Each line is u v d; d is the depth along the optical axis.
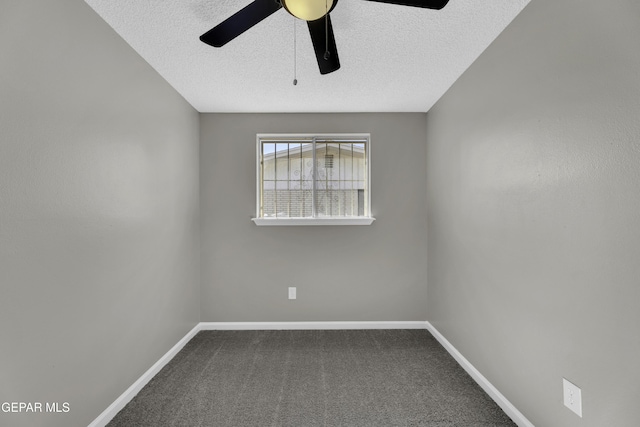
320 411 2.06
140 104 2.32
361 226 3.55
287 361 2.77
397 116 3.56
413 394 2.26
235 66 2.48
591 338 1.40
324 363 2.73
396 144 3.56
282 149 3.62
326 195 3.60
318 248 3.55
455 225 2.80
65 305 1.63
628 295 1.23
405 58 2.37
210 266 3.54
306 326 3.54
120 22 1.92
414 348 3.04
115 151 2.03
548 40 1.64
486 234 2.28
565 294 1.55
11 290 1.35
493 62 2.16
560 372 1.58
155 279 2.56
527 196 1.82
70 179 1.66
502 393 2.10
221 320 3.54
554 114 1.61
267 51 2.26
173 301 2.89
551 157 1.63
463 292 2.66
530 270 1.81
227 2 1.74
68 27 1.63
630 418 1.23
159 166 2.62
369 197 3.59
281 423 1.95
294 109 3.46
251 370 2.61
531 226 1.79
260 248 3.56
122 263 2.11
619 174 1.26
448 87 2.90
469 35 2.08
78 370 1.72
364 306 3.55
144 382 2.37
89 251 1.80
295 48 2.21
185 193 3.16
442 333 3.13
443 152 3.07
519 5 1.80
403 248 3.55
